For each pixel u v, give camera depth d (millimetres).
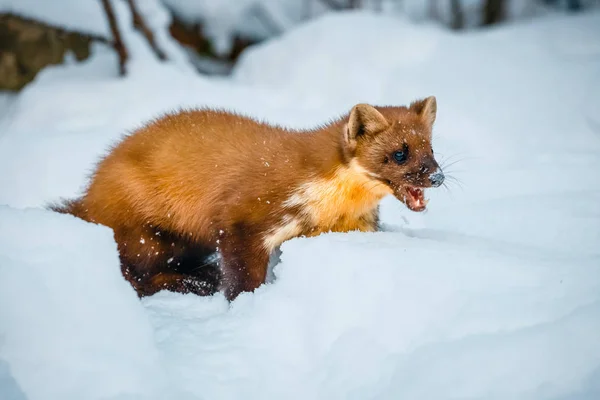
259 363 7379
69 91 17391
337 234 9141
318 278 8094
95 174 10922
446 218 11758
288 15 27547
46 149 14734
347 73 19609
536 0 30703
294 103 18391
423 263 7875
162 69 18594
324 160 9828
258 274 9852
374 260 7965
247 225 9828
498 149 16062
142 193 10414
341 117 10852
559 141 16406
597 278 7559
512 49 20406
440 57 20031
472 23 30922
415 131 10000
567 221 10852
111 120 16516
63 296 6820
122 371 6500
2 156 14664
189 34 25344
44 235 7113
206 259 11062
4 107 20469
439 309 7379
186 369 7137
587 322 6844
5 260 6871
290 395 7051
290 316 7852
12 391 6219
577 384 6473
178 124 10711
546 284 7531
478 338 7008
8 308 6613
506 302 7305
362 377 7016
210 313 8695
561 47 20484
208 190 10203
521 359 6680
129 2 19609
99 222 10547
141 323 6996
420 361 6898
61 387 6340
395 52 20078
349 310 7629
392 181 9898
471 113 17484
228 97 17766
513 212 11516
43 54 20938
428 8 30406
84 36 21125
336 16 21891
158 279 10469
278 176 9836
